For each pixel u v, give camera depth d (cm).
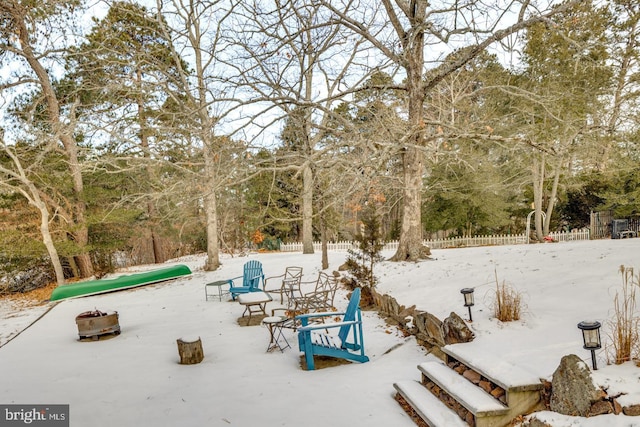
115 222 1925
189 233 2788
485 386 378
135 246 2592
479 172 2038
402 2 1105
